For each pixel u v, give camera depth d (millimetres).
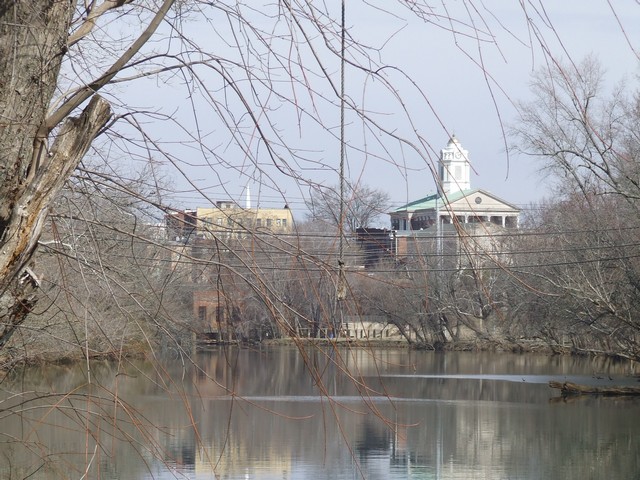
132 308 11453
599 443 48969
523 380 84375
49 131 9188
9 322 10117
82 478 10836
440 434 52344
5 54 8836
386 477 39625
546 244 65562
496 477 39969
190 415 10844
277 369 93688
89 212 10984
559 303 73062
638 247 65125
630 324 71062
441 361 106250
